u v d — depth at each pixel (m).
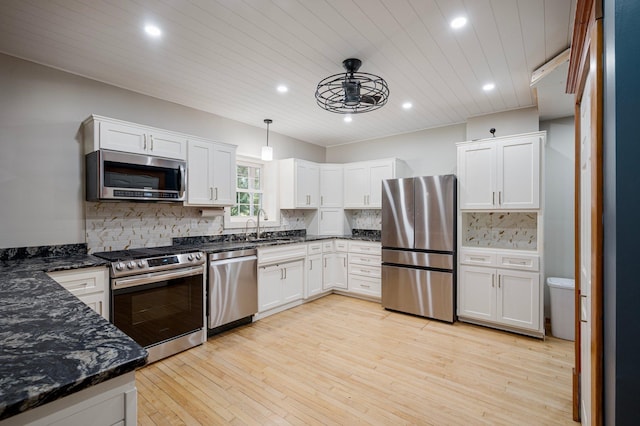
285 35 2.16
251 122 4.23
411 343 2.96
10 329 0.93
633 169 0.71
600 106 0.86
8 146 2.40
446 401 2.05
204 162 3.30
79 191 2.74
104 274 2.33
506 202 3.33
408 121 4.20
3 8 1.84
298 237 4.67
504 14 1.92
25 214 2.47
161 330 2.63
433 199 3.66
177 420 1.85
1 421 0.59
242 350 2.80
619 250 0.72
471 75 2.79
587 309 1.46
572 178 3.55
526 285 3.18
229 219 3.99
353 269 4.50
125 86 3.01
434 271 3.63
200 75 2.78
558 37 2.16
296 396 2.10
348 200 4.99
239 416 1.89
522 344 2.97
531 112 3.59
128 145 2.74
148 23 2.01
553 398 2.09
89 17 1.94
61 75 2.66
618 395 0.72
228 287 3.18
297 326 3.40
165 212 3.33
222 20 1.98
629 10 0.72
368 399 2.07
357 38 2.19
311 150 5.47
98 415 0.72
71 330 0.93
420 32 2.12
